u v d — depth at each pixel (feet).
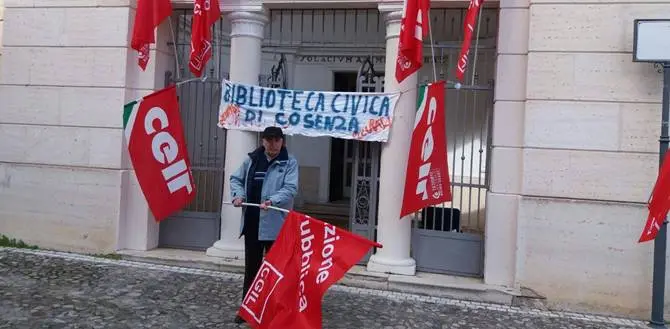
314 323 13.57
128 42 22.07
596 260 18.21
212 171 23.29
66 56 22.44
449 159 23.75
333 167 33.96
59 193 22.56
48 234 22.68
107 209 22.16
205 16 20.11
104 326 14.78
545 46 18.53
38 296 16.96
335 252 13.82
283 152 15.72
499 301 18.80
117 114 22.04
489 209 19.51
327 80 31.78
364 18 30.35
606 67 18.16
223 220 21.97
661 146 16.63
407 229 20.63
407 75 18.85
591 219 18.22
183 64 23.95
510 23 19.36
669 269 17.81
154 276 19.80
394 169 20.39
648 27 16.85
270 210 15.31
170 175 21.02
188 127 23.66
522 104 19.29
